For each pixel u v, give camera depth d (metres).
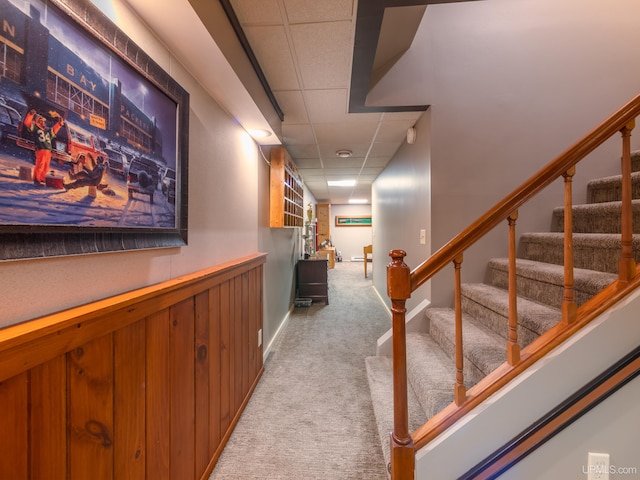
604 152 2.20
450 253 1.06
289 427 1.70
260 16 1.30
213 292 1.43
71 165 0.68
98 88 0.75
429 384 1.54
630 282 1.03
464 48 2.30
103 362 0.76
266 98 1.87
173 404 1.08
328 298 5.04
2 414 0.53
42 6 0.61
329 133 2.88
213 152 1.53
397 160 3.49
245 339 1.92
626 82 2.26
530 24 2.29
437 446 1.04
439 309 2.30
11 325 0.58
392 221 3.89
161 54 1.08
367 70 1.75
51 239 0.63
